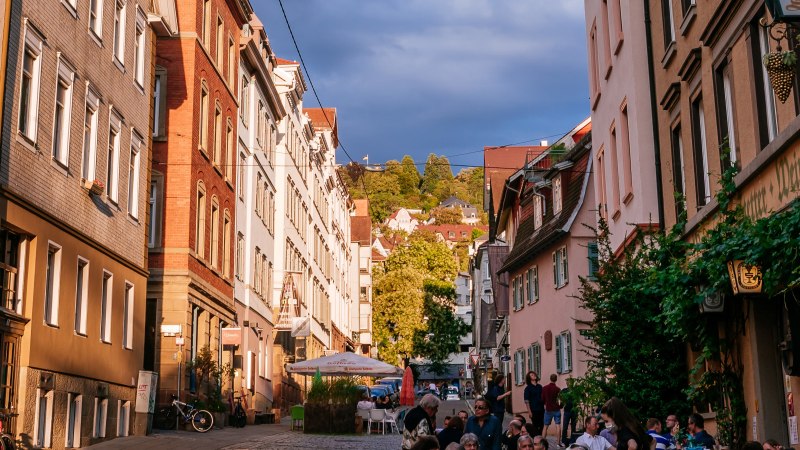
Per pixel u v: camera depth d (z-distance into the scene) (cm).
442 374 9325
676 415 1861
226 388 3512
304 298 5597
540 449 1319
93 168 2295
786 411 1448
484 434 1362
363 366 3691
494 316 6122
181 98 3147
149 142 2781
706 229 1611
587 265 3403
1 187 1783
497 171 5553
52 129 2041
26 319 1911
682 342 1891
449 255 9550
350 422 3281
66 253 2116
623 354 1900
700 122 1834
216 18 3538
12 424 1852
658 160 2141
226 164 3675
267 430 3303
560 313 3572
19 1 1859
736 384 1577
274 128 4728
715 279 1411
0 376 1803
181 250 3056
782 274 1214
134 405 2598
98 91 2331
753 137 1464
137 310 2633
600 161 2733
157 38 3169
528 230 4225
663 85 2095
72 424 2167
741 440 1561
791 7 1059
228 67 3719
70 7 2144
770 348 1473
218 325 3500
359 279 8975
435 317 8881
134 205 2648
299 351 5425
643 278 1888
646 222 2169
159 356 2995
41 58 1973
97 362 2312
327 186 6919
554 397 2519
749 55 1470
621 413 1180
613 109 2497
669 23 2067
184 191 3094
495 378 2456
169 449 2248
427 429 1398
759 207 1417
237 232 3869
